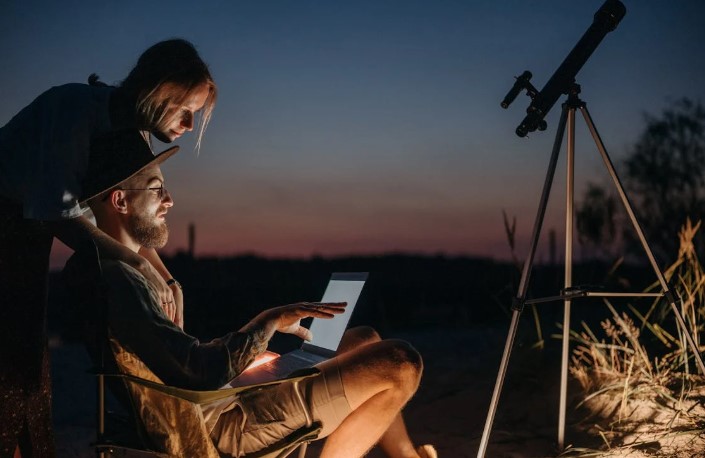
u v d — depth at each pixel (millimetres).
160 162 2443
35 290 2299
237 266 13492
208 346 2189
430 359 5516
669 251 7109
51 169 2262
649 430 3330
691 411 3369
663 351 4316
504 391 4301
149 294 2188
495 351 5371
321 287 11422
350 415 2520
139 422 2184
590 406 3787
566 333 3279
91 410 4609
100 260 2193
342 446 2512
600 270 7305
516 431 3697
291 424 2453
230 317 9188
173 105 2400
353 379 2453
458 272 13055
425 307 9781
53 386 5215
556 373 4387
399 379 2461
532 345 4852
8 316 2227
